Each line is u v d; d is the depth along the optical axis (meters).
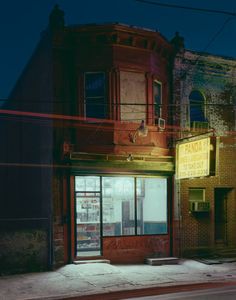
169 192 16.47
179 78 17.06
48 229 14.32
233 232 17.83
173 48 16.89
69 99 15.16
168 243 16.30
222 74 17.98
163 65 16.78
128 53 15.48
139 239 15.76
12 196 20.64
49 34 15.44
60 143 14.73
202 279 12.91
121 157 15.28
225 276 13.45
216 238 17.70
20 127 19.95
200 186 17.20
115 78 15.21
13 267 13.63
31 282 12.23
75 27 15.03
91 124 15.09
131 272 13.85
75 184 14.98
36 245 14.03
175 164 16.16
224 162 17.81
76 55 15.27
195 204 16.81
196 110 17.58
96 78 15.44
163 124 15.98
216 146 14.13
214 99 17.83
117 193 15.62
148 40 15.63
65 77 15.20
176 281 12.55
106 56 15.21
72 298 10.54
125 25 15.12
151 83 15.86
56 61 15.13
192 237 16.83
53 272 13.71
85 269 13.65
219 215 17.98
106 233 15.36
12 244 13.67
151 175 16.06
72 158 14.59
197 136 15.90
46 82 15.94
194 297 10.40
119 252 15.39
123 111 15.33
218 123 17.83
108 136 15.08
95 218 15.20
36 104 17.39
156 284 12.10
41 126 16.47
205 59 17.52
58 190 14.70
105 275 12.98
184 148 15.48
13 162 20.88
